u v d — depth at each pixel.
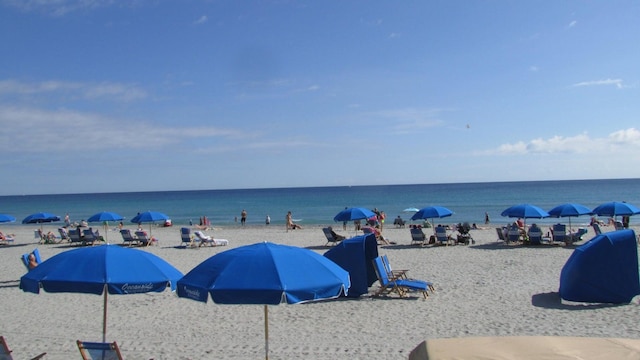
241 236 29.70
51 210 87.50
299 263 5.67
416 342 8.72
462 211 60.09
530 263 16.73
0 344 6.35
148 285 5.86
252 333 9.52
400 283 12.16
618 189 124.56
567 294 11.23
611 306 10.83
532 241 21.38
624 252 10.98
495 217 50.03
